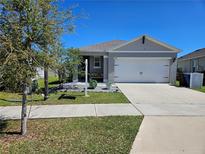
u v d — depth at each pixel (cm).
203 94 1348
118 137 544
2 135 573
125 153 453
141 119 714
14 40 493
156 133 575
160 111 836
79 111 843
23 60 498
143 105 963
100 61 2270
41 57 519
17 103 1032
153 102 1045
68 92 1448
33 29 513
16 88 542
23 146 496
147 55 2064
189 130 600
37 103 1022
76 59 1343
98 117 746
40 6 512
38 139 540
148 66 2078
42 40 529
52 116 766
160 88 1669
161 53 2058
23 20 506
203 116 756
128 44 2067
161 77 2080
